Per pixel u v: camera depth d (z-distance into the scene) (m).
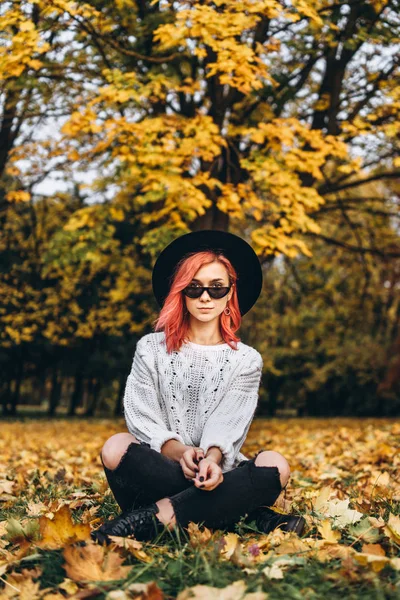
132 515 2.52
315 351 22.53
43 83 8.58
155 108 8.90
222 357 2.89
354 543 2.58
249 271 3.02
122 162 8.15
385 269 16.95
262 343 23.39
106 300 18.08
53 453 6.82
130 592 2.01
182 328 2.92
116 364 19.19
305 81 9.84
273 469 2.66
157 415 2.82
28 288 18.06
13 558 2.40
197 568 2.17
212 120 8.03
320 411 24.25
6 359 19.27
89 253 8.87
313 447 7.01
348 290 20.14
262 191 8.62
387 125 8.30
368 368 20.95
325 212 12.08
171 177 7.68
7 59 7.20
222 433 2.69
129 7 8.12
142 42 8.55
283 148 8.49
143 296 17.67
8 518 3.05
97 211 9.13
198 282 2.86
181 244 3.02
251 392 2.90
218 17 7.21
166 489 2.64
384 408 22.14
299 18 7.42
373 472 4.60
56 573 2.21
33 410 29.14
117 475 2.66
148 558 2.29
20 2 7.48
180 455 2.66
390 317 22.38
